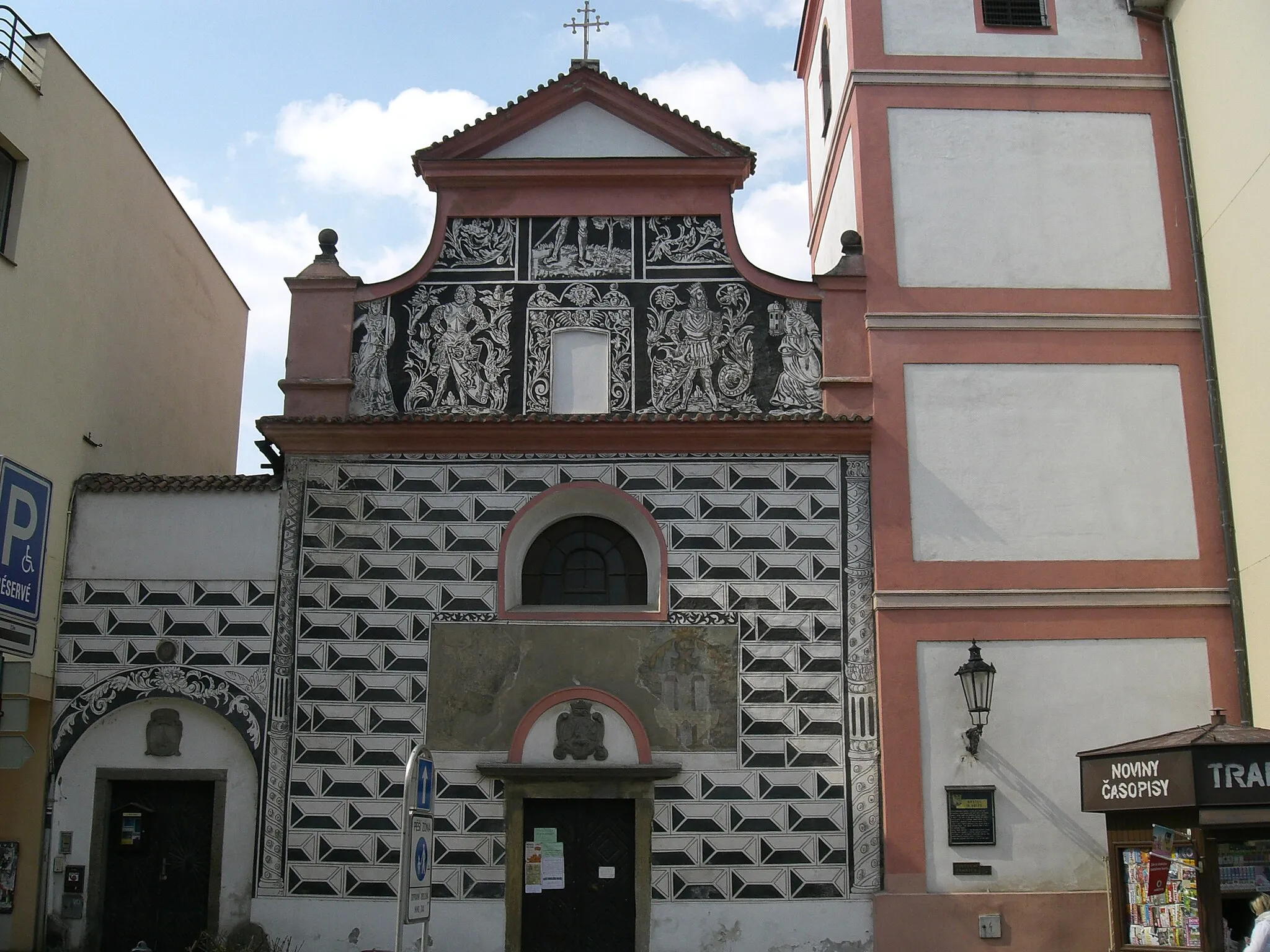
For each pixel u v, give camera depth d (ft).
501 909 53.06
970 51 63.62
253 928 53.01
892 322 59.16
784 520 56.70
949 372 58.65
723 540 56.49
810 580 56.18
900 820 53.57
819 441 57.26
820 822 53.83
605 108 62.44
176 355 73.15
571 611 55.77
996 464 57.52
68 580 56.80
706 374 58.90
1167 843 46.11
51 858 54.39
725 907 53.06
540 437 57.00
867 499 57.06
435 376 58.95
